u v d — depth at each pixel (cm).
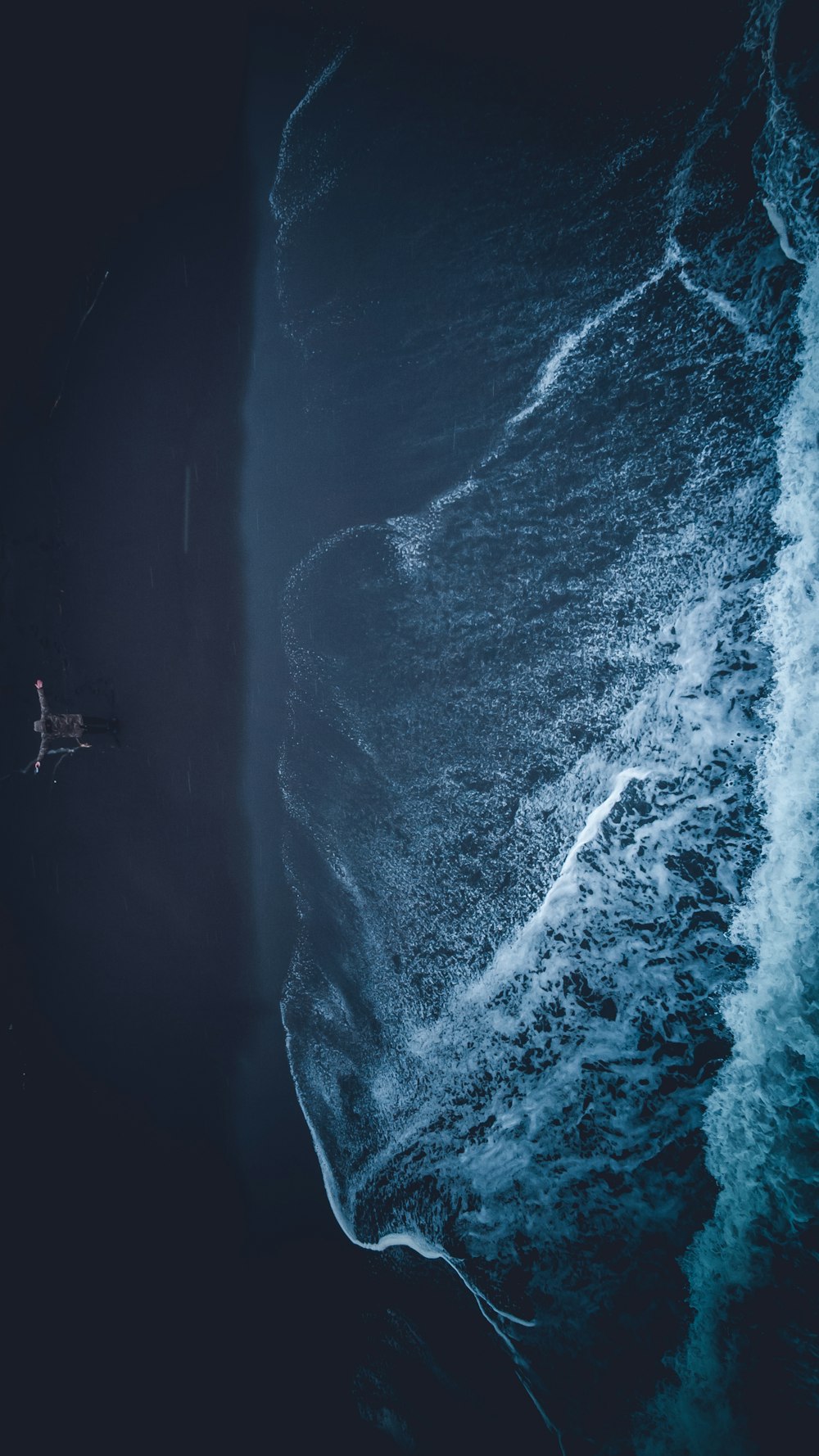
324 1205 680
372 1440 560
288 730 816
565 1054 577
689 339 597
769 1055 495
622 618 612
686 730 563
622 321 636
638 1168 523
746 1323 466
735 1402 457
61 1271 755
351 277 819
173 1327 683
